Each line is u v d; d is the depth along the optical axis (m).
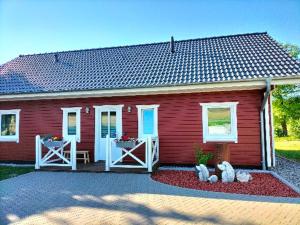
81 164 11.38
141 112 11.72
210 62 12.15
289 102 24.39
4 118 13.40
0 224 5.07
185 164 11.11
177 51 14.34
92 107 12.26
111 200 6.44
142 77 11.72
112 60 14.58
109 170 9.85
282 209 5.71
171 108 11.35
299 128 25.41
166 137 11.34
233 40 14.62
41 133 12.77
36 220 5.25
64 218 5.32
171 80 10.93
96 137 12.15
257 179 8.65
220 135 10.84
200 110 11.05
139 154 11.68
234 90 10.66
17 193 7.13
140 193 7.03
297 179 8.79
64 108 12.55
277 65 10.57
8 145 13.17
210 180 8.25
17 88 12.71
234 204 6.07
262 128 10.32
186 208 5.81
